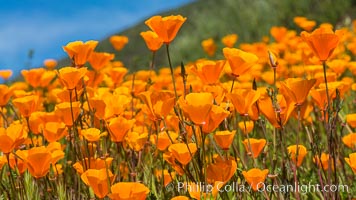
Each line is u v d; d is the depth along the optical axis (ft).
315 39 3.47
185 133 3.51
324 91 3.73
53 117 4.26
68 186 4.33
